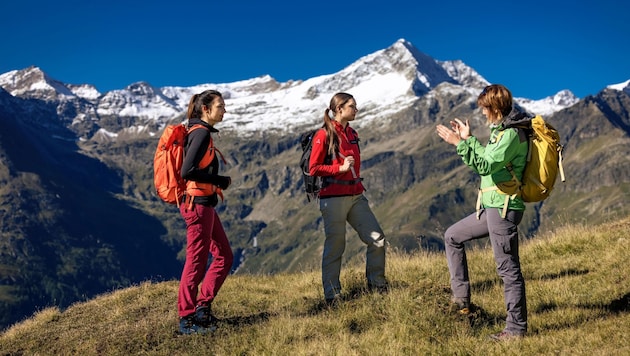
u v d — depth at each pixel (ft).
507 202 20.18
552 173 19.66
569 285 27.25
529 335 20.66
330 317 24.93
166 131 23.79
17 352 25.57
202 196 23.91
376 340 21.45
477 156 19.70
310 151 26.81
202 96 23.95
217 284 25.18
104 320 29.25
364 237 27.58
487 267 33.78
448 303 23.94
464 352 19.58
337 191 26.81
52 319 30.94
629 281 25.39
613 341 18.48
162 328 25.13
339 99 26.66
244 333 23.75
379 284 27.50
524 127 19.62
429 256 37.86
